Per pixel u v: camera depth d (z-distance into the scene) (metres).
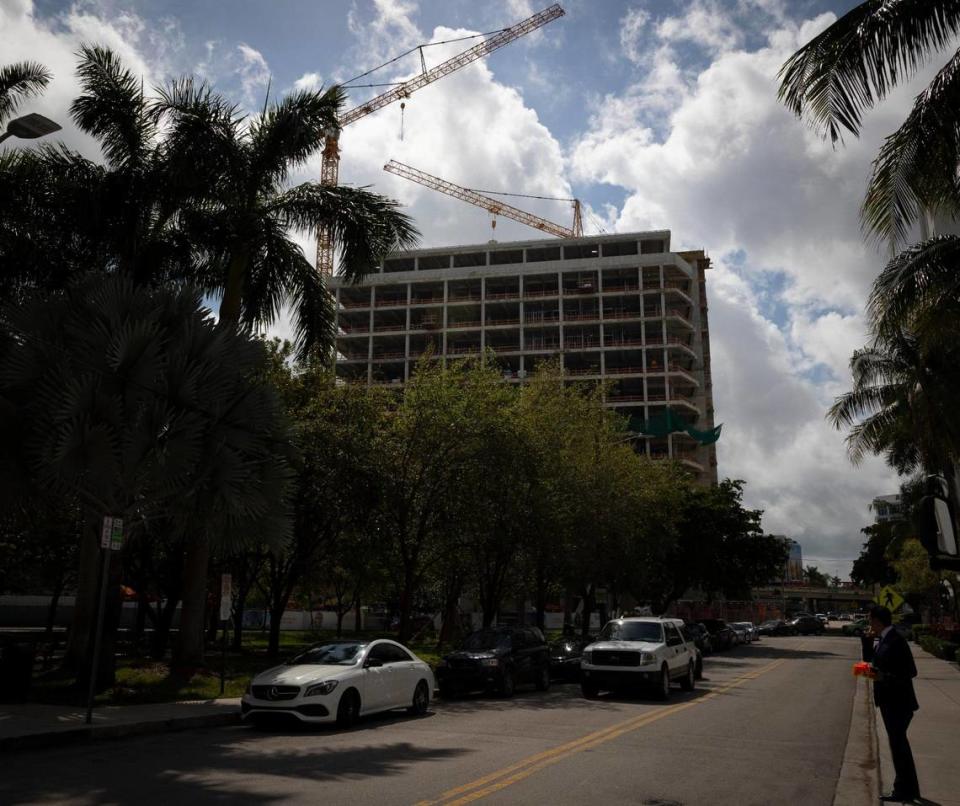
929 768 9.52
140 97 19.11
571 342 95.31
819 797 8.26
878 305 15.25
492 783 8.38
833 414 30.88
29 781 8.15
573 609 48.84
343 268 20.66
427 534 26.59
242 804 7.20
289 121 19.69
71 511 18.20
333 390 25.47
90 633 15.63
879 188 10.73
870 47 9.79
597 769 9.38
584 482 29.28
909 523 48.47
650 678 17.55
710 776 9.20
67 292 15.13
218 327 15.30
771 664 33.06
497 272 98.56
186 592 19.30
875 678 7.81
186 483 13.82
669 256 94.94
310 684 12.35
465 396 25.44
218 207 20.41
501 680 18.31
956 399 23.53
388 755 10.09
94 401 12.75
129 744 10.87
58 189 18.23
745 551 47.47
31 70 18.91
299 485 23.59
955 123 10.12
